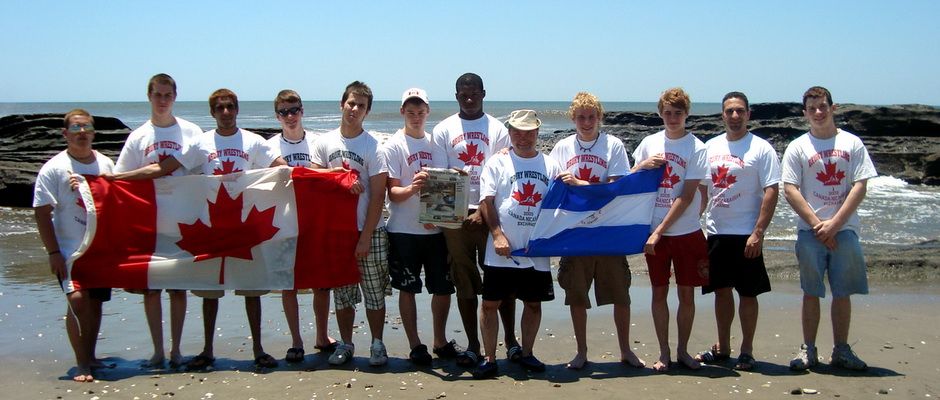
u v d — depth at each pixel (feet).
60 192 19.11
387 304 27.07
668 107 19.31
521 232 19.02
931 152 76.07
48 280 29.30
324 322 21.34
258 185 20.13
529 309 19.47
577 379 18.88
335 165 20.13
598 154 19.71
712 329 23.94
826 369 19.69
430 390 18.01
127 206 19.74
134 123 205.57
